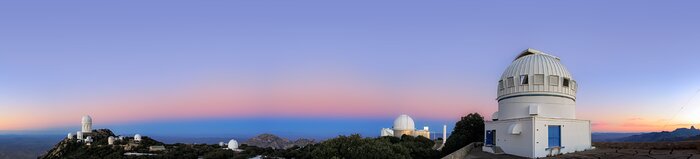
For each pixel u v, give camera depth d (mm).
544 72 46188
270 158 78000
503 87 49344
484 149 48750
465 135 58719
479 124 60531
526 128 42250
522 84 46656
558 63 48250
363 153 43750
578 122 45688
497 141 47594
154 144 117750
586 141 46500
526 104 46125
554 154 41969
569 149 43906
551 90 45688
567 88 46844
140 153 98938
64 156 110562
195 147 109938
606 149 45875
